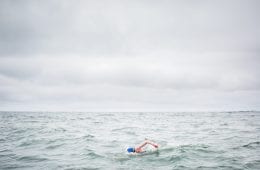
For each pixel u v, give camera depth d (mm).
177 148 14906
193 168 10742
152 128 29781
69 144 17188
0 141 18688
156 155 13320
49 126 32438
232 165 11156
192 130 26859
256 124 34719
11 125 34000
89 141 18500
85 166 11180
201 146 15594
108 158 12789
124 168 10859
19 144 17250
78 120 48625
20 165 11398
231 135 21453
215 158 12508
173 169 10641
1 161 12180
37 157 13062
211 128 28969
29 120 47375
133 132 25016
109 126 33188
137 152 13828
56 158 12828
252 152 13852
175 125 34500
